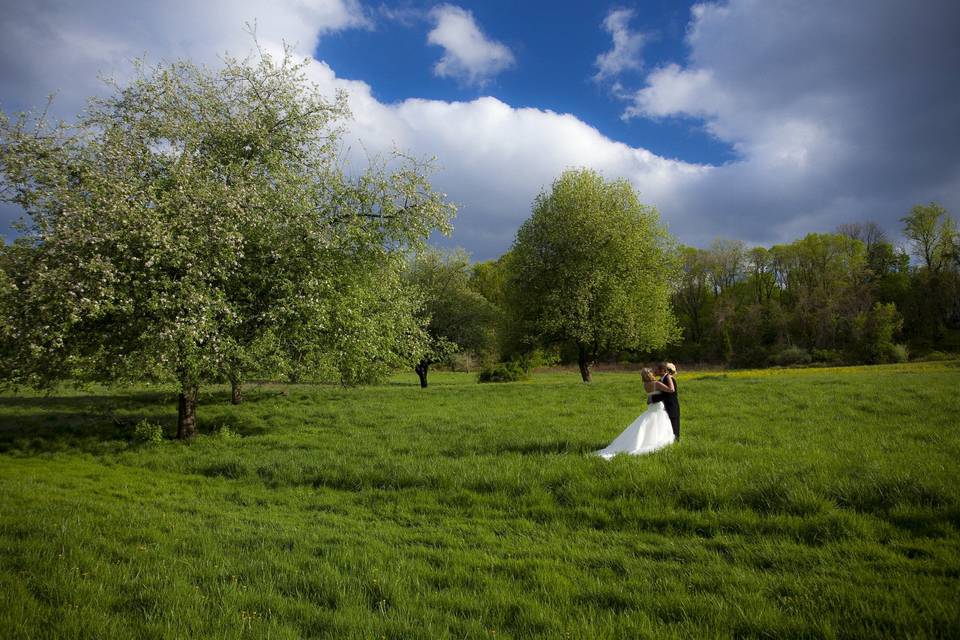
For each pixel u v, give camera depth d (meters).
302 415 22.50
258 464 13.78
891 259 87.44
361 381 23.72
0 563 6.30
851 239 88.00
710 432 14.16
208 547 7.34
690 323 103.12
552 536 8.00
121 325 16.09
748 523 7.67
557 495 9.80
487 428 17.00
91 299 14.16
